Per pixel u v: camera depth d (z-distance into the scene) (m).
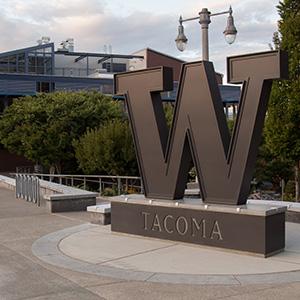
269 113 14.79
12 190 19.14
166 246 8.32
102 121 26.16
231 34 13.48
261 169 19.69
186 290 5.98
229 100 43.50
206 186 8.34
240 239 7.67
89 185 22.72
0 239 9.29
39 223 11.04
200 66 8.27
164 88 8.66
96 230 9.95
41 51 45.56
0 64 44.25
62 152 26.05
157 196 9.04
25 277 6.67
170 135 8.75
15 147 27.66
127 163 21.19
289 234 9.10
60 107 26.20
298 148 14.53
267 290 5.91
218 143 8.14
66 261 7.49
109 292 5.96
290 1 14.80
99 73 51.62
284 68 7.48
